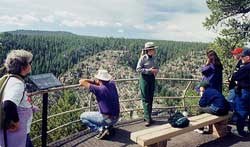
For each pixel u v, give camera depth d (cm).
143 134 548
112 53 14275
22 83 368
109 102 640
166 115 868
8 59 369
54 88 556
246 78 682
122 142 638
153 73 736
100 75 646
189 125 600
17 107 366
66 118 1369
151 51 730
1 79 367
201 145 640
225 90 1304
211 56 719
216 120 660
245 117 693
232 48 1448
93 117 650
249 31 1493
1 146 368
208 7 1562
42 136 567
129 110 824
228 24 1520
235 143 657
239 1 1458
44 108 554
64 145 608
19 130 374
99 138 648
